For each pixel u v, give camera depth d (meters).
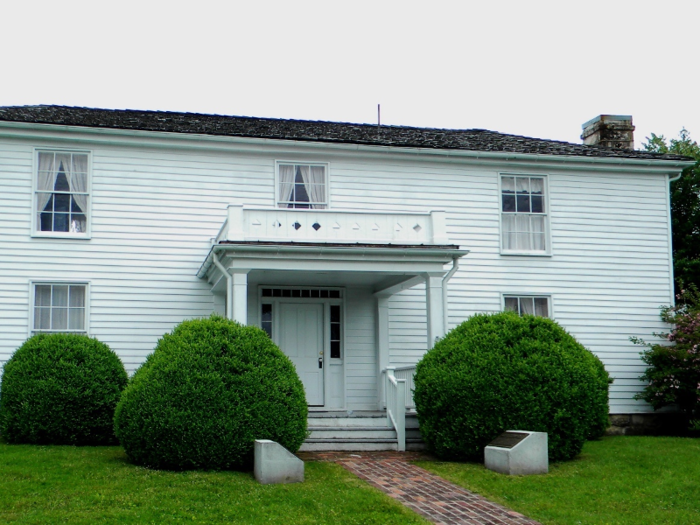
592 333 17.72
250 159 16.50
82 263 15.42
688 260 26.47
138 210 15.82
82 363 13.24
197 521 8.33
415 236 14.39
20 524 7.96
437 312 14.12
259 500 9.21
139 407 10.70
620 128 21.05
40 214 15.46
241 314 13.21
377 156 17.05
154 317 15.59
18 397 12.85
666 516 9.13
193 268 15.92
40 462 10.77
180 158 16.17
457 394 12.22
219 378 10.83
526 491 10.14
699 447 13.74
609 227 18.22
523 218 17.89
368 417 14.71
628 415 17.58
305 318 16.64
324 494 9.64
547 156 17.77
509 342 12.62
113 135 15.71
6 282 15.02
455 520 8.81
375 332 16.86
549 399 12.12
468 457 12.37
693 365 16.47
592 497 9.91
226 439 10.58
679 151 29.48
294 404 11.22
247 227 13.73
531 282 17.56
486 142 18.64
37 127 15.23
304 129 18.36
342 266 13.78
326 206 16.69
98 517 8.25
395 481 10.71
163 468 10.63
